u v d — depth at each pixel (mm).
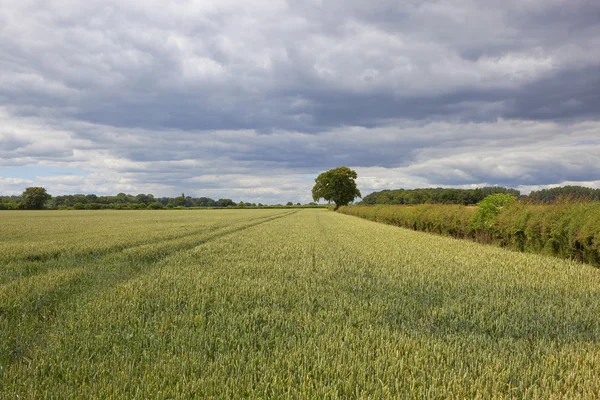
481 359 3941
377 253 12953
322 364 3717
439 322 5262
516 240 15875
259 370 3703
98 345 4297
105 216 51562
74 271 8859
